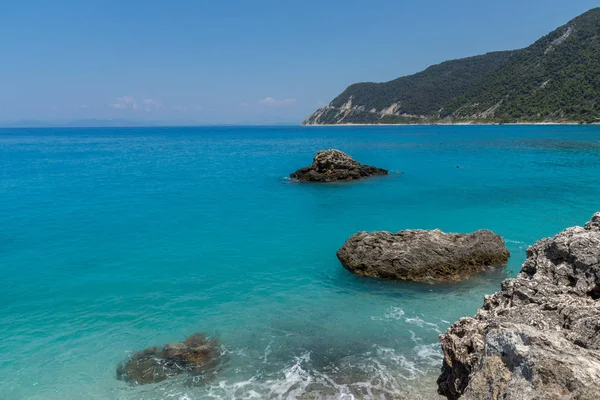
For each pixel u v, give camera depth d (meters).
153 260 20.75
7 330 14.07
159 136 192.50
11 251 22.02
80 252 21.92
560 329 7.67
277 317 14.89
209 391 10.88
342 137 156.38
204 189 41.69
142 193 39.34
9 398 10.75
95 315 15.12
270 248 22.59
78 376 11.61
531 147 85.81
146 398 10.65
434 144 104.56
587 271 9.84
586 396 5.03
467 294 16.48
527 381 5.50
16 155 83.38
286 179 48.53
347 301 16.11
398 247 18.52
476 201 34.97
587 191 38.44
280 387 10.98
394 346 12.82
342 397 10.50
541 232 24.95
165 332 13.94
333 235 24.98
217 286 17.64
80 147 110.62
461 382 8.00
